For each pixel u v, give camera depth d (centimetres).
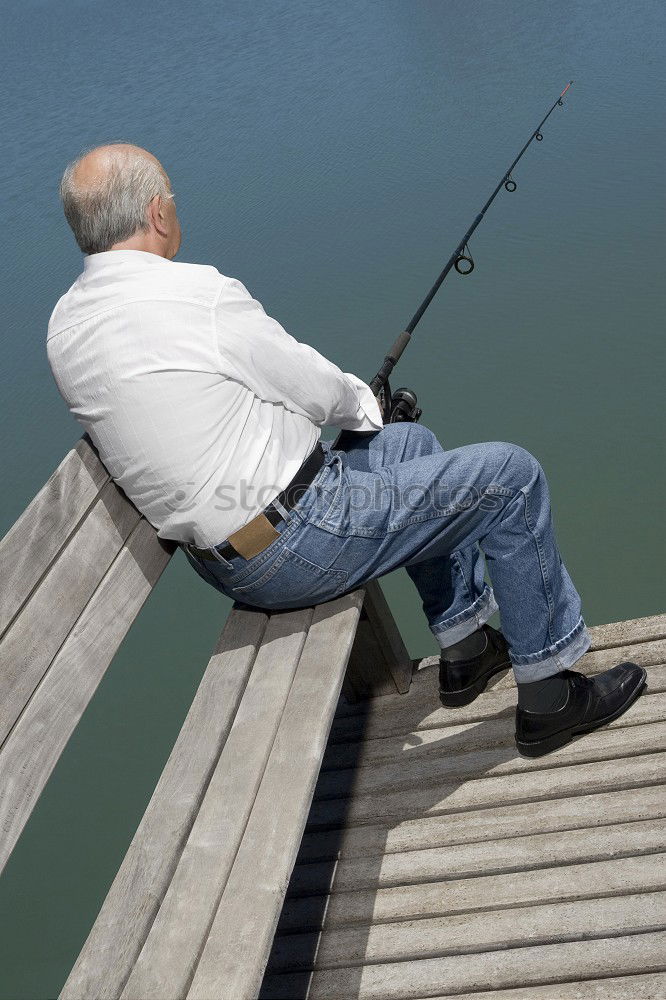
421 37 1041
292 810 155
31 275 675
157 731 385
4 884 342
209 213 713
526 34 965
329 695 174
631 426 467
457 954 183
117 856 345
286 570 181
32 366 570
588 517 428
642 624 235
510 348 529
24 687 157
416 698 241
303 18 1286
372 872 203
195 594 448
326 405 180
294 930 196
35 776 155
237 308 167
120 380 164
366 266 616
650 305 538
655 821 193
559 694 205
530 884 190
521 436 471
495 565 196
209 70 1135
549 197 656
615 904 182
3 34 1606
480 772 215
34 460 500
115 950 139
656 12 948
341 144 799
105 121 1023
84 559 174
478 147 746
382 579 442
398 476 187
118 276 165
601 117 750
